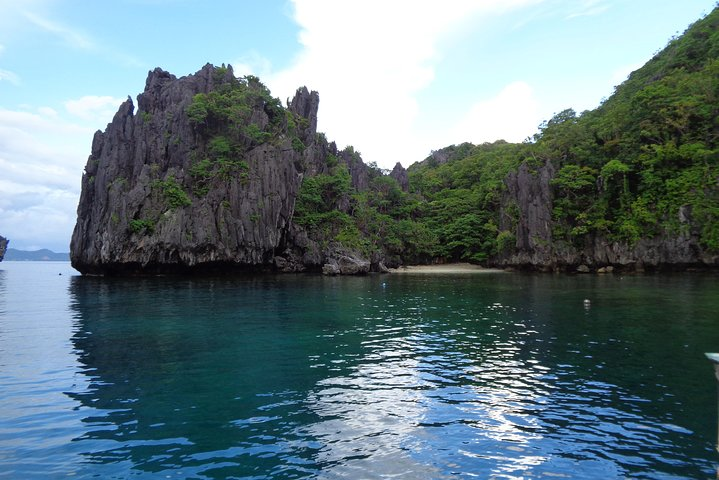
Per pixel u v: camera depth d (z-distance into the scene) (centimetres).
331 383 1380
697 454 897
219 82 8381
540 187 8400
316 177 9131
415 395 1266
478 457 880
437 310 3048
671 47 11200
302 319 2650
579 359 1677
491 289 4644
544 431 1012
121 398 1227
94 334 2161
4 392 1271
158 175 6806
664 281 5397
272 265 7675
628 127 8462
